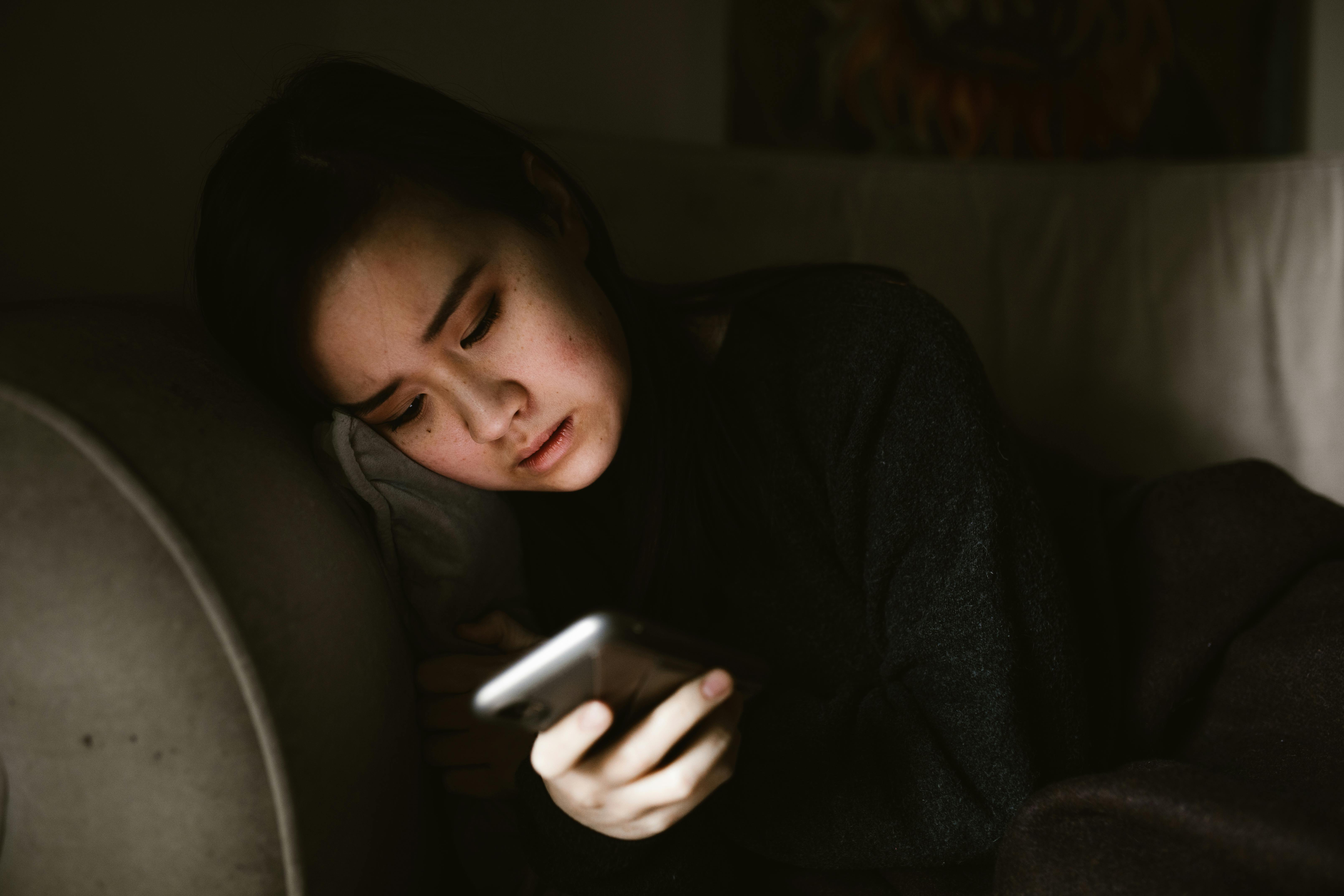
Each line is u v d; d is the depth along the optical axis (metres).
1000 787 0.50
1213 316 1.18
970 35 1.42
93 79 0.88
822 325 0.65
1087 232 1.20
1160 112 1.54
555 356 0.55
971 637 0.53
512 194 0.58
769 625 0.64
